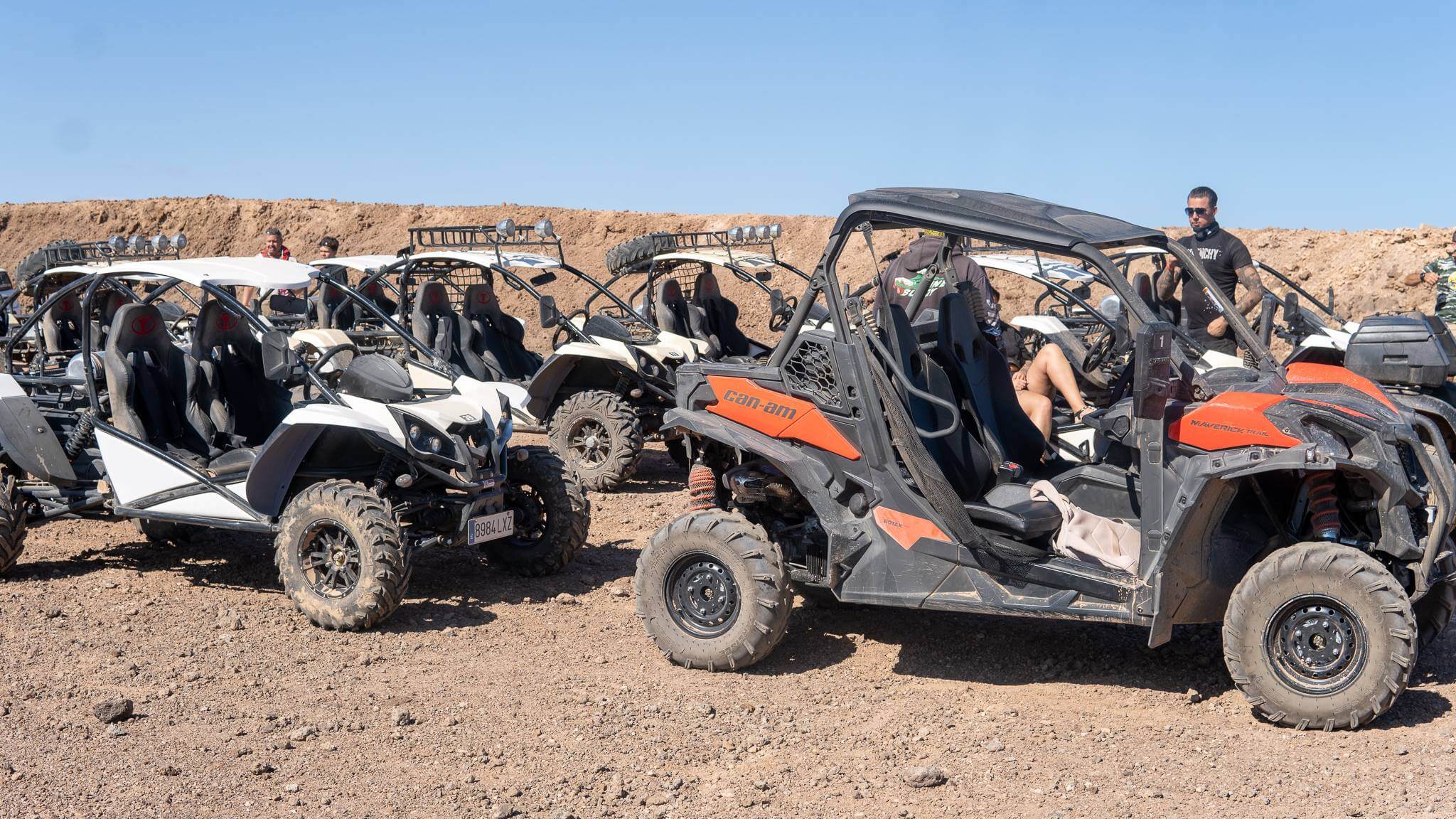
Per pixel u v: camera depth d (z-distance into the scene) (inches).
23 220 1087.0
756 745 171.2
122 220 1080.2
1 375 266.7
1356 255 711.7
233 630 224.4
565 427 365.1
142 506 248.5
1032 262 373.7
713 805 151.7
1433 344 203.3
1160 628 177.5
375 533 221.1
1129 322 175.9
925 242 260.8
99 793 153.5
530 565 262.8
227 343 268.7
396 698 190.2
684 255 434.3
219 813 148.2
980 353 215.8
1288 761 163.5
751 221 928.3
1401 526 174.2
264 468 233.0
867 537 195.5
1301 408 171.9
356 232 1035.3
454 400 249.1
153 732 174.6
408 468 241.1
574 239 962.1
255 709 185.0
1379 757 163.6
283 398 274.4
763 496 208.5
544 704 188.1
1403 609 165.6
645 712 183.9
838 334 197.0
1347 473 177.5
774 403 204.4
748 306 816.3
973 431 207.5
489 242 445.4
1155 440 176.1
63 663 204.4
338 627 223.5
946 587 190.2
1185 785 156.7
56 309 374.9
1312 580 170.7
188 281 249.1
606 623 232.5
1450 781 155.1
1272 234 753.0
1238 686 177.0
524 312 855.1
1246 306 325.4
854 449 196.4
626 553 288.0
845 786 157.9
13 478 259.6
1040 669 204.2
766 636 197.6
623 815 148.7
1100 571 181.6
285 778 159.0
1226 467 170.7
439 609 240.1
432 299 414.6
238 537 299.9
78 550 285.7
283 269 265.4
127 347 255.9
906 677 201.2
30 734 173.2
